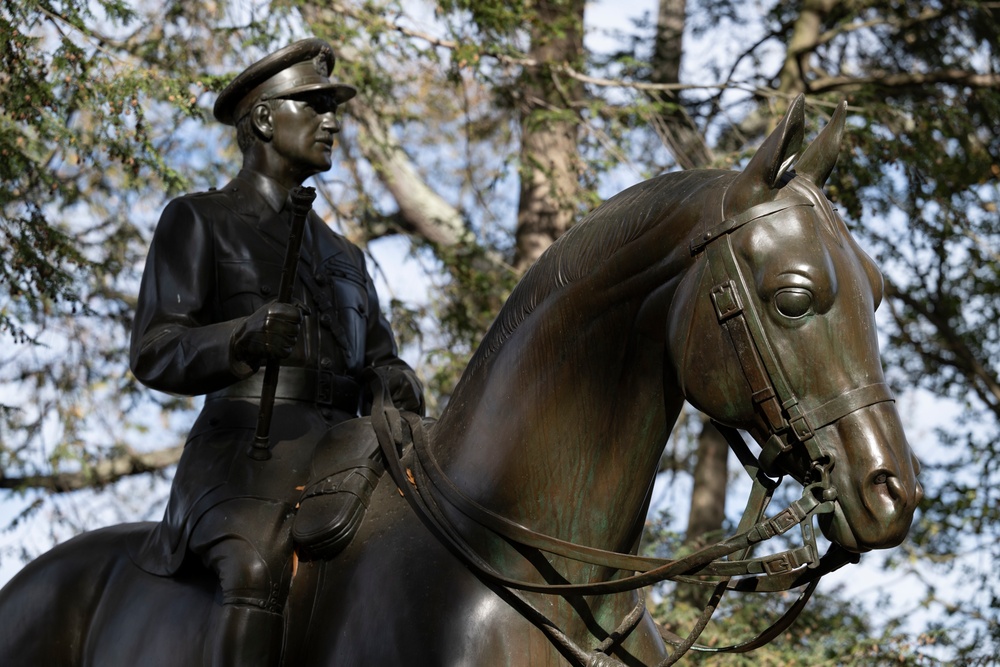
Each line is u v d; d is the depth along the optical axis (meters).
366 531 3.61
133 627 3.97
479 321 10.12
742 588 3.30
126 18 7.86
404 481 3.58
